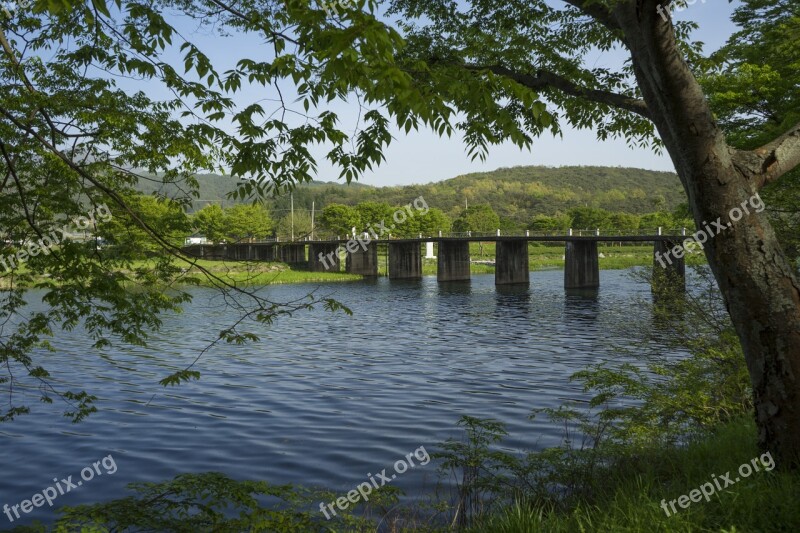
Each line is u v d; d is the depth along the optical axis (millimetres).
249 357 30750
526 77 9742
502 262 78250
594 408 17797
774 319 6723
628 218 145250
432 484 11969
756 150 6895
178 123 8195
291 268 105438
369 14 4473
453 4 11000
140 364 28578
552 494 8242
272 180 7590
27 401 20766
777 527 5734
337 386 23703
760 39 21578
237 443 16172
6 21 7738
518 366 27375
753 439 8508
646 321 14703
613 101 8711
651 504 6199
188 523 7098
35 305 38375
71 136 7695
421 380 24703
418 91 5035
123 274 8680
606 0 6730
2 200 7641
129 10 7098
